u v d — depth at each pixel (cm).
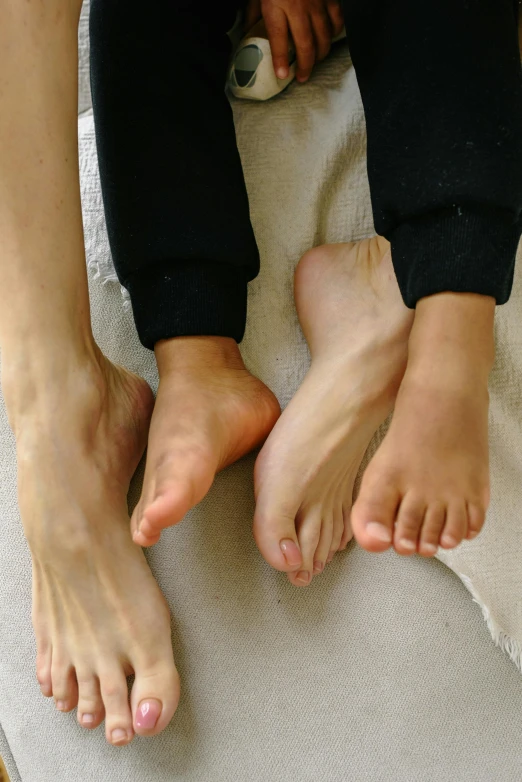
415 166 54
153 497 58
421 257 54
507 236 53
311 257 75
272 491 66
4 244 56
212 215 67
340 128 83
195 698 65
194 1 75
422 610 68
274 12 79
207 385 66
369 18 59
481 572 67
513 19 57
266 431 71
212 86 76
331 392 67
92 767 64
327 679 66
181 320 65
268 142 85
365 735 64
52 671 64
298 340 78
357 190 82
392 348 66
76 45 58
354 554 71
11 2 52
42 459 60
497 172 51
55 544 61
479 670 66
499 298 54
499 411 72
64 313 59
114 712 62
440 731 64
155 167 66
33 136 54
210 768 64
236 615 68
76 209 58
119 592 63
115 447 66
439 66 54
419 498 52
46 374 59
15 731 67
